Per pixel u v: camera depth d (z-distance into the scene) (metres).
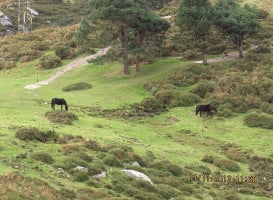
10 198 20.62
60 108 52.06
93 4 66.44
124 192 27.33
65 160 29.88
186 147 43.03
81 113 50.81
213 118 50.94
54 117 44.62
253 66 62.41
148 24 64.81
